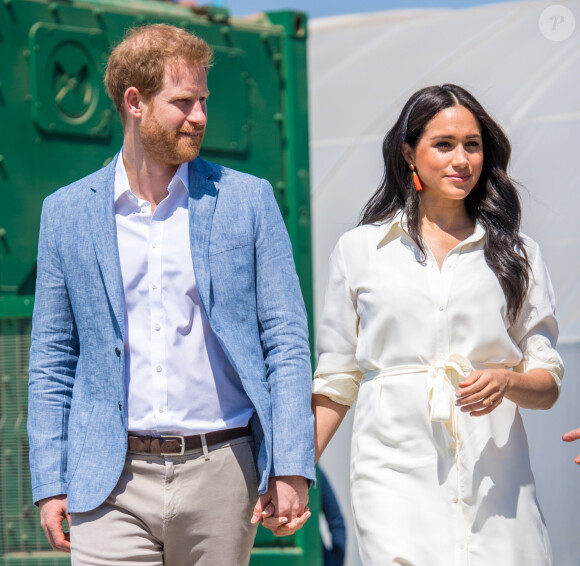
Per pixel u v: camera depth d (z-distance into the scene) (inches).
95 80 727.7
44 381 488.4
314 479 464.4
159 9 766.5
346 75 1455.5
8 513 648.4
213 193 478.6
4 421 648.4
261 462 468.1
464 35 1393.9
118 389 469.4
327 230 1380.4
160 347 466.6
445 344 489.1
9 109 696.4
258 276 478.3
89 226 477.7
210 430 467.5
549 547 490.9
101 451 467.5
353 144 1407.5
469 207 508.1
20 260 698.2
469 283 491.2
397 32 1467.8
